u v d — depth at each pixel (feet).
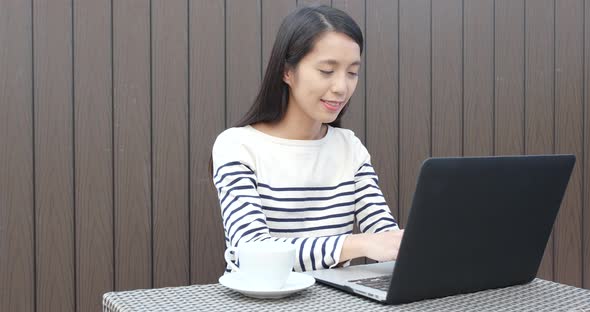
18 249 5.70
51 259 5.81
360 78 6.92
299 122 4.41
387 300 2.64
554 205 3.04
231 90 6.40
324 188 4.46
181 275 6.29
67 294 5.87
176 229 6.25
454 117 7.41
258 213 3.87
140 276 6.13
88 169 5.92
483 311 2.59
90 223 5.94
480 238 2.80
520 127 7.79
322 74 4.02
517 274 3.07
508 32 7.66
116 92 5.98
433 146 7.32
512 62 7.70
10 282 5.68
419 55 7.20
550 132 7.96
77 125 5.87
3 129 5.63
